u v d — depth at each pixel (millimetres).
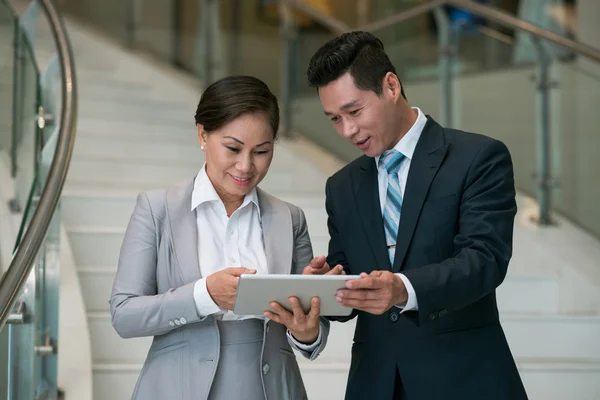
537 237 3768
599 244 3732
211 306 1622
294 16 5465
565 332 3199
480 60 4492
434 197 1812
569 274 3461
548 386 2969
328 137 5129
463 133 1882
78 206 3664
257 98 1664
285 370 1758
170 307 1625
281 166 4809
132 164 4586
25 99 3371
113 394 2732
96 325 2953
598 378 2980
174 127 5324
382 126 1800
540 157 4012
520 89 4168
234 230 1793
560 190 3963
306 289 1549
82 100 5352
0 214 3443
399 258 1807
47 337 2510
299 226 1877
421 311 1630
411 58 4742
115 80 5809
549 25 5918
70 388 2561
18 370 2156
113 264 3434
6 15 3688
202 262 1748
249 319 1741
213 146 1691
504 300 3393
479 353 1767
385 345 1813
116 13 6805
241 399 1682
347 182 1969
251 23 5816
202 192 1770
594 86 3859
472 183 1792
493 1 6238
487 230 1721
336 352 3115
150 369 1719
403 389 1809
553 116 3986
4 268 3320
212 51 6090
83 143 4773
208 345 1688
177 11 6418
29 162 3215
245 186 1719
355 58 1768
